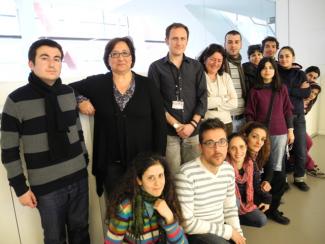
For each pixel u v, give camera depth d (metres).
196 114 2.01
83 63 2.67
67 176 1.44
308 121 4.66
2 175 1.44
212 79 2.28
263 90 2.53
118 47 1.60
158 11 3.48
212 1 4.17
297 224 2.35
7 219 1.48
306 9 4.75
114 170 1.65
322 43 4.81
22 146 1.38
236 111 2.59
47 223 1.45
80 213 1.58
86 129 1.70
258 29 4.83
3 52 2.08
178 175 1.60
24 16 2.22
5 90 1.57
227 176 1.67
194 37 4.02
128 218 1.38
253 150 2.12
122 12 3.10
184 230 1.58
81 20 2.68
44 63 1.31
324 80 4.82
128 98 1.64
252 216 2.05
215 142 1.54
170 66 1.99
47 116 1.33
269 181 2.40
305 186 3.00
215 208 1.66
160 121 1.71
